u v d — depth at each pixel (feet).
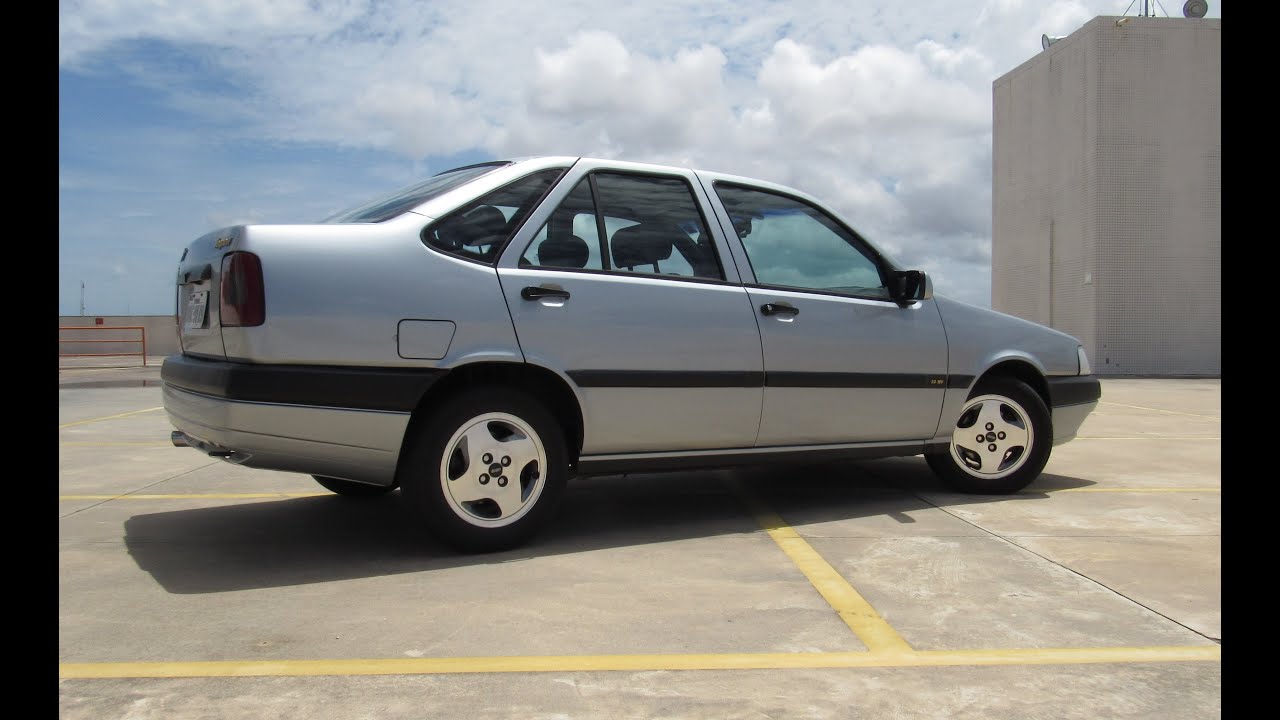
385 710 7.30
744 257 14.07
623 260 13.10
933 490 17.10
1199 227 61.77
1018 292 71.36
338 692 7.66
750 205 14.49
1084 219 62.80
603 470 13.01
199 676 8.00
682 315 13.15
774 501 16.06
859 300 14.87
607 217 13.10
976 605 10.07
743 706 7.43
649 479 18.48
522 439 12.20
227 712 7.25
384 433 11.32
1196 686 7.89
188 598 10.31
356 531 13.69
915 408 15.34
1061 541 12.98
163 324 77.71
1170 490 17.22
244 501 16.30
